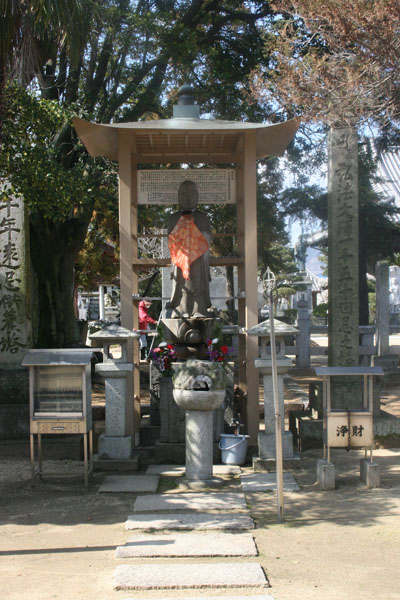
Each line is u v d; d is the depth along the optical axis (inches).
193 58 510.9
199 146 355.9
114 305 1194.6
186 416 272.8
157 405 342.6
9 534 209.5
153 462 309.3
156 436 329.7
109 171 482.6
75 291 816.9
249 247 322.7
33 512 234.5
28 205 364.5
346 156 340.5
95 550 193.3
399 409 455.8
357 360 343.6
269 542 198.1
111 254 804.0
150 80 546.9
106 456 295.0
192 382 265.6
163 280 573.0
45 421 268.1
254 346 317.7
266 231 701.9
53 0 263.0
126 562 182.4
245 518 219.6
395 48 288.4
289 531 208.5
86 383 271.0
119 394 297.9
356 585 164.6
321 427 338.6
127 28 465.4
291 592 160.2
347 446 264.8
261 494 255.0
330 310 347.3
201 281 313.1
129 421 309.6
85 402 268.8
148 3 547.8
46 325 490.3
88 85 498.3
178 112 334.3
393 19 282.8
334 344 344.5
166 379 312.8
